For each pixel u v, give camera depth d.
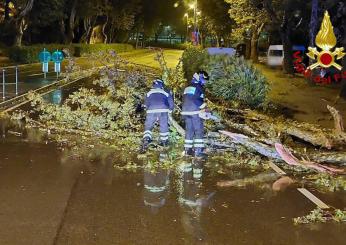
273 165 9.36
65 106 13.39
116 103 12.45
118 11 69.44
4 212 6.27
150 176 8.34
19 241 5.35
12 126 12.72
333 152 10.16
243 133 11.34
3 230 5.66
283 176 8.62
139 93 13.38
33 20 47.47
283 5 28.50
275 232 5.85
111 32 75.50
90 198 6.96
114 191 7.36
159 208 6.62
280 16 31.05
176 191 7.47
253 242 5.51
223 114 12.66
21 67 38.28
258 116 12.41
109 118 12.45
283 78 28.81
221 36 58.66
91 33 64.12
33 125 12.92
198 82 10.06
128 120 12.50
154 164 9.12
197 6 52.31
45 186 7.51
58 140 11.16
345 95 19.84
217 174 8.62
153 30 97.62
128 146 10.68
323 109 17.09
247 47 47.44
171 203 6.86
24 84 23.80
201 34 68.44
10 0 44.50
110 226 5.88
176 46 114.50
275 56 39.44
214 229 5.89
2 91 20.33
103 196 7.08
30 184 7.59
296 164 8.96
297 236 5.74
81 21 64.19
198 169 8.95
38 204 6.63
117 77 14.21
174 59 52.34
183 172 8.70
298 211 6.69
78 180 7.92
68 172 8.41
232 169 9.03
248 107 15.50
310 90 22.61
